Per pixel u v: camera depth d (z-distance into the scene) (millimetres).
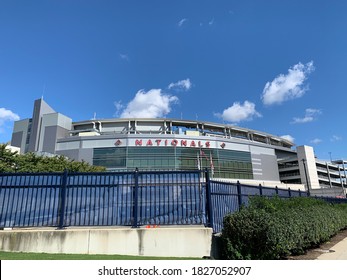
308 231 8367
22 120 85062
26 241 7262
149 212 7938
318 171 97312
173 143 70125
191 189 8180
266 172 81562
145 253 7180
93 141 70625
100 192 8055
